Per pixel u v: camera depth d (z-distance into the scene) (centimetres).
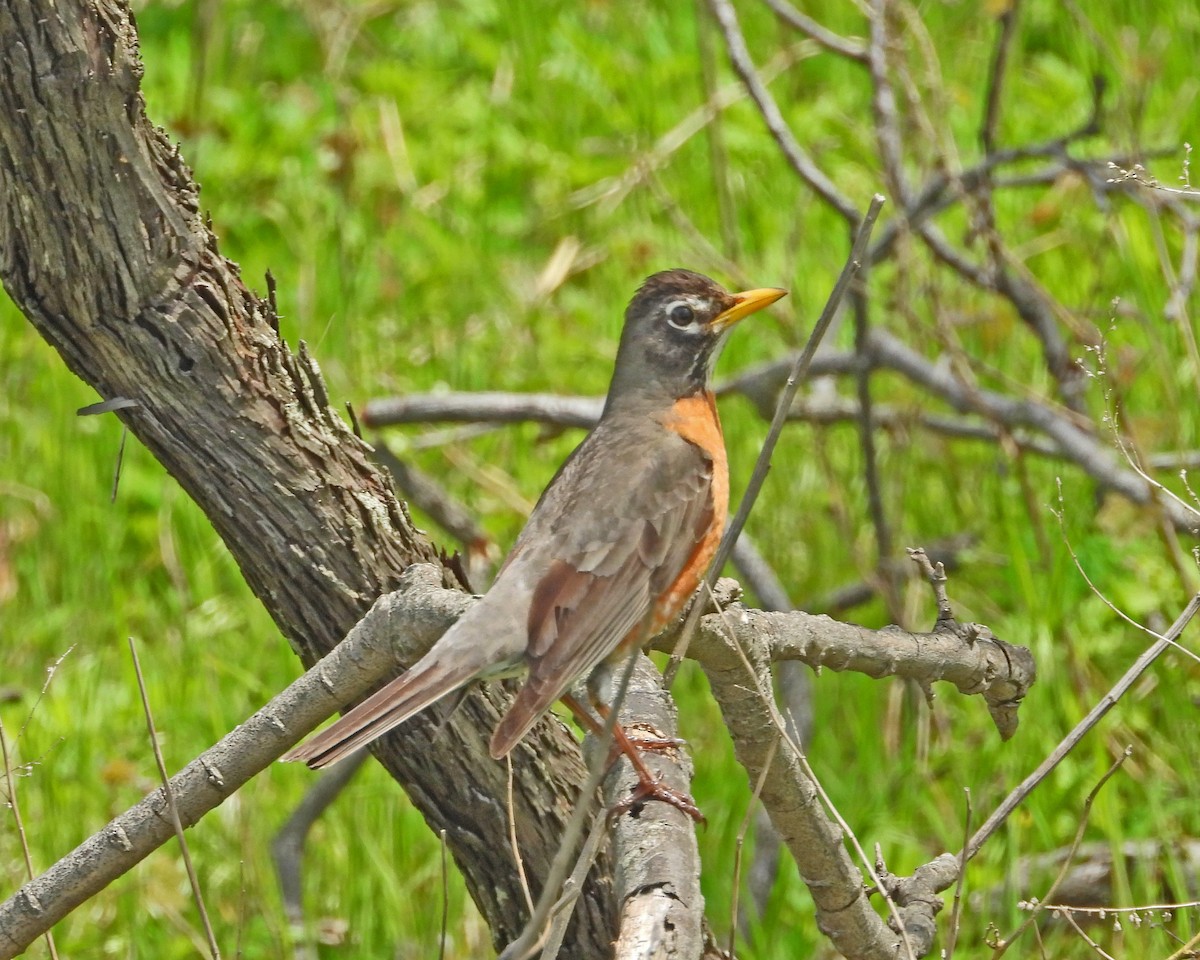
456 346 1473
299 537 770
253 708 1160
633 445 837
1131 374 1247
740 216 1609
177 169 748
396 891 1010
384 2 1894
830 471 1255
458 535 1184
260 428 760
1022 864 994
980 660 761
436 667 701
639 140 1678
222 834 1059
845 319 1481
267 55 1867
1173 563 1111
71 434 1355
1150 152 1264
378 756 805
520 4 1855
